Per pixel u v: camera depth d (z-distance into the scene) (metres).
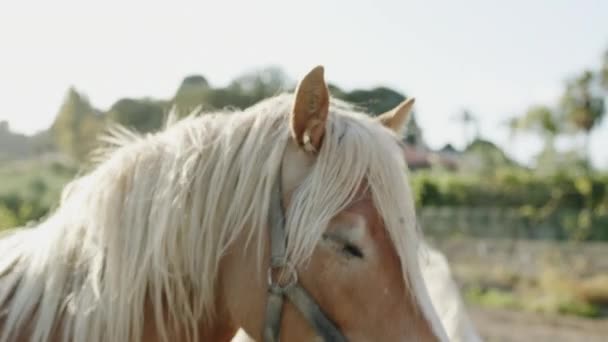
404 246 2.12
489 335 12.11
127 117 16.97
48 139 29.06
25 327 2.21
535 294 16.33
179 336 2.29
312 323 2.09
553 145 34.25
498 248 20.45
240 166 2.26
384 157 2.18
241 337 3.20
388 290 2.07
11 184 23.12
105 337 2.20
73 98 27.83
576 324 13.49
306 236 2.08
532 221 23.30
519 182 26.48
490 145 32.31
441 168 31.28
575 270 18.02
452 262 20.39
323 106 2.16
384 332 2.05
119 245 2.23
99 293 2.20
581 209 25.22
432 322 2.11
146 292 2.26
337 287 2.08
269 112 2.35
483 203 26.62
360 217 2.09
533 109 35.66
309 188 2.13
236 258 2.22
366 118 2.33
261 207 2.20
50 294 2.24
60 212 2.39
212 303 2.28
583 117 34.75
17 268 2.34
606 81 35.06
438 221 24.45
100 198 2.28
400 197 2.16
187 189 2.26
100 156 2.59
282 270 2.12
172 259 2.24
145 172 2.30
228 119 2.41
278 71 14.03
